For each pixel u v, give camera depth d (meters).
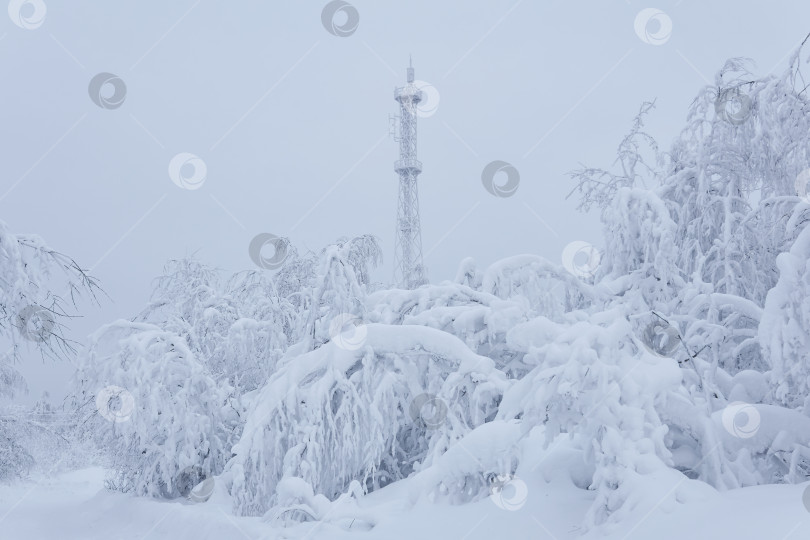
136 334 13.96
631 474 6.06
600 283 10.54
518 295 11.05
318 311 11.26
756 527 4.78
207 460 14.05
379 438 9.98
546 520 6.57
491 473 7.54
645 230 10.09
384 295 11.59
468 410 9.95
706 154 12.01
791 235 8.07
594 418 6.36
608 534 5.75
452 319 10.84
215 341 16.81
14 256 8.34
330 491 9.98
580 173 13.87
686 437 7.19
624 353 6.87
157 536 10.71
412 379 10.27
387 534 7.27
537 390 6.54
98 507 14.48
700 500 5.76
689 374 8.50
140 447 13.72
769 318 6.93
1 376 16.27
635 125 13.45
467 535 6.77
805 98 9.63
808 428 6.94
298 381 10.07
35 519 14.14
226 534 8.92
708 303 10.04
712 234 12.19
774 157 10.06
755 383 8.86
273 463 10.03
